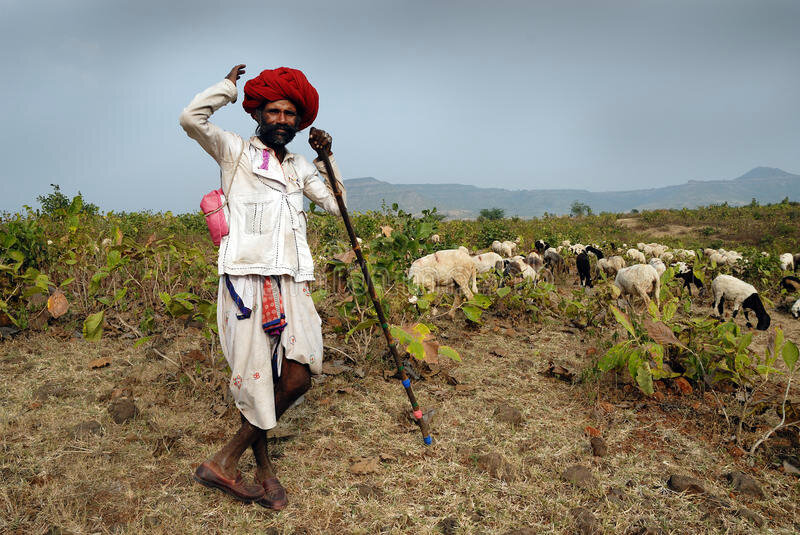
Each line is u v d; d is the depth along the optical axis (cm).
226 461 209
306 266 216
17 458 239
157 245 511
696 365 364
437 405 330
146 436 267
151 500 216
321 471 246
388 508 220
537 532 209
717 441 297
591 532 208
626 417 325
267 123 208
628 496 237
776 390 379
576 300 602
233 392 207
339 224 1016
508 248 1273
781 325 649
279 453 261
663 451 283
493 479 247
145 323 376
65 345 401
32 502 209
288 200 211
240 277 204
